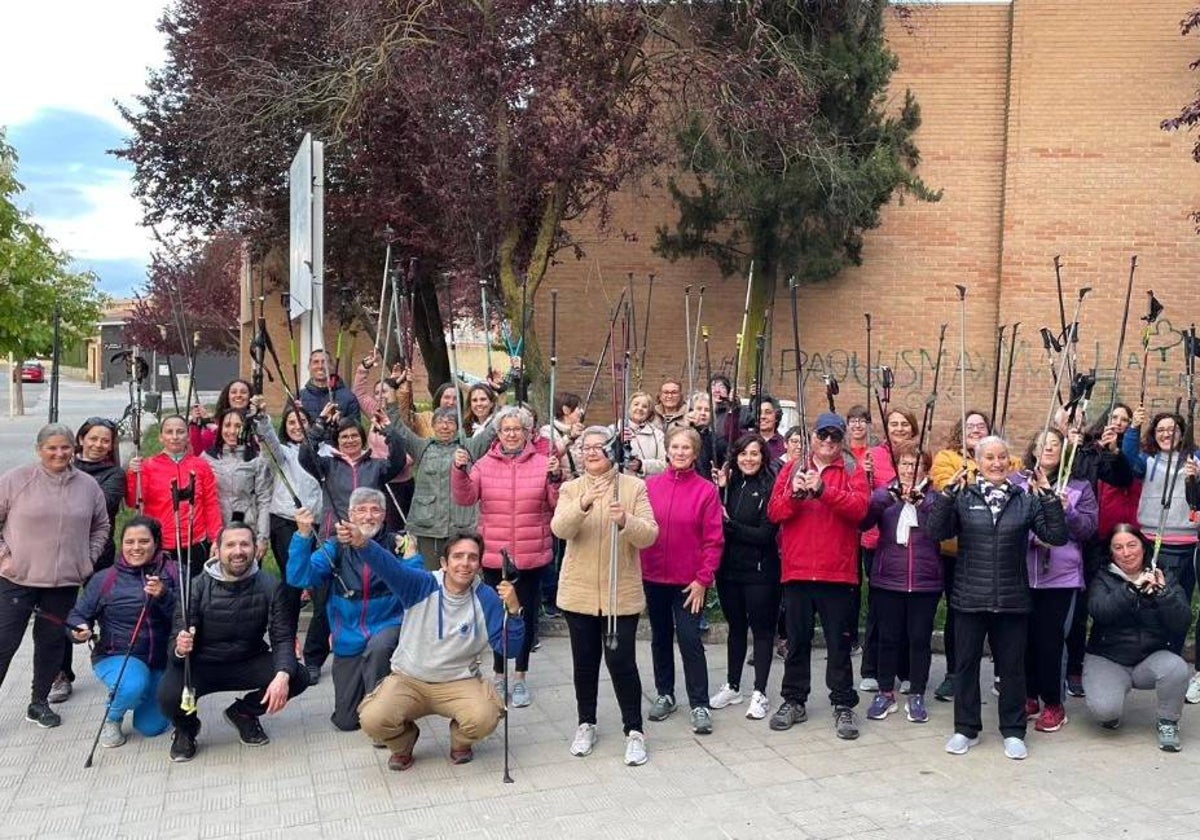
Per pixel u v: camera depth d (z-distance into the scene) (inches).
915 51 601.6
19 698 255.4
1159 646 234.7
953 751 226.8
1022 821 192.4
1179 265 580.7
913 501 241.6
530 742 233.3
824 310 602.5
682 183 595.5
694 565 240.7
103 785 207.2
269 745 229.6
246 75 540.4
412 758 220.5
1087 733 240.5
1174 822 192.1
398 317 332.2
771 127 469.1
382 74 478.0
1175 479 251.1
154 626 229.3
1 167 738.2
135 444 273.4
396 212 513.7
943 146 601.9
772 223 541.0
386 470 285.9
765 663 251.8
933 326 601.6
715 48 489.1
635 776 213.8
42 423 1045.2
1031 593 238.1
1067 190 587.2
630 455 303.1
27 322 766.5
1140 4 579.2
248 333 920.9
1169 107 578.2
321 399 342.3
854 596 274.8
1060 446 253.3
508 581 219.1
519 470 256.2
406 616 214.8
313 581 227.3
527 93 456.1
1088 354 587.5
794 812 196.4
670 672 251.8
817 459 238.2
